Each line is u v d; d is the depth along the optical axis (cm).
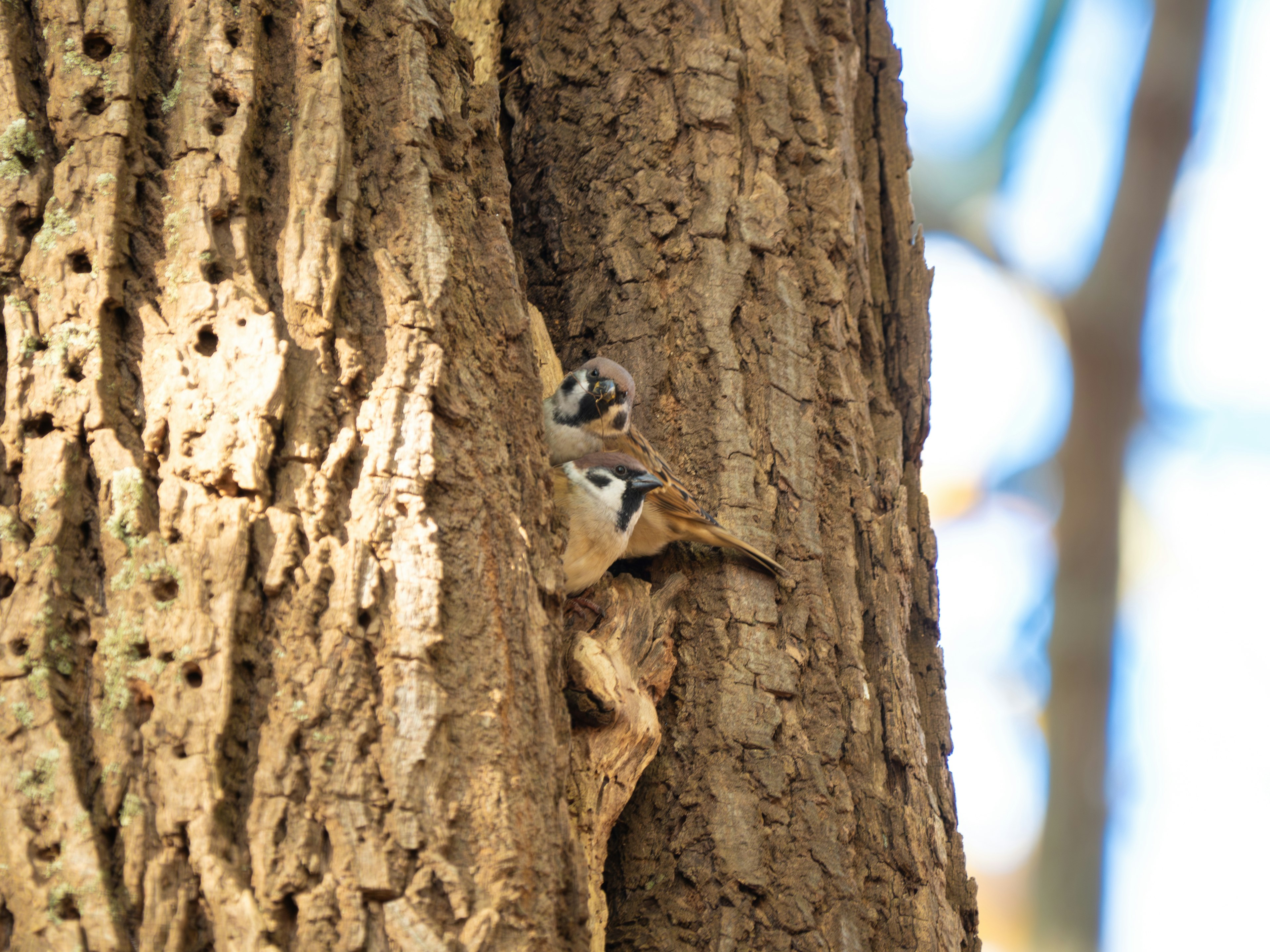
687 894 583
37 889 394
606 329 730
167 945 390
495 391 518
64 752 407
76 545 438
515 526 488
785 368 714
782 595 662
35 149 480
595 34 790
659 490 653
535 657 472
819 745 626
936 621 750
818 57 820
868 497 712
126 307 468
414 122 525
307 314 475
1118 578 1766
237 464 447
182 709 415
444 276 499
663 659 633
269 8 519
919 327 827
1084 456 1806
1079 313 1812
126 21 494
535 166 782
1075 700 1717
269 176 499
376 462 462
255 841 405
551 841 446
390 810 418
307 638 434
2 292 466
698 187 746
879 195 860
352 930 399
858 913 582
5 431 451
